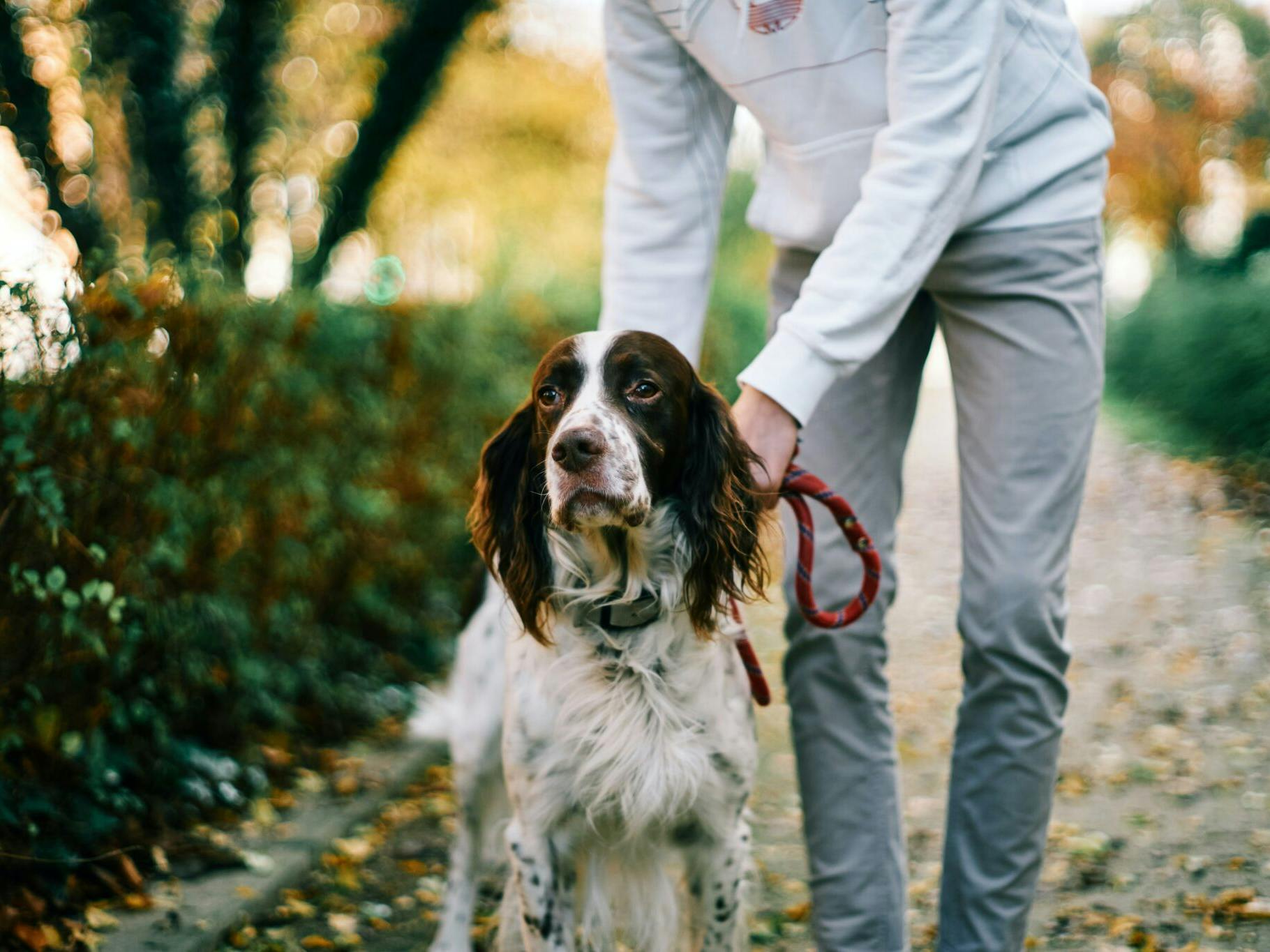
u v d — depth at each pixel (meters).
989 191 1.94
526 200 13.77
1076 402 1.99
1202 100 22.69
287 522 3.84
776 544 2.30
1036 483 1.99
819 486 2.03
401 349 4.51
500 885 3.07
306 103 7.16
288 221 6.87
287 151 6.94
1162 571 6.63
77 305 2.76
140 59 5.20
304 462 3.89
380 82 6.21
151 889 2.80
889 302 1.86
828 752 2.19
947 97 1.83
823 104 2.01
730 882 2.25
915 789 3.61
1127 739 3.93
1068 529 2.02
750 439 1.92
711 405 2.10
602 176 14.62
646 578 2.08
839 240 1.89
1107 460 11.55
